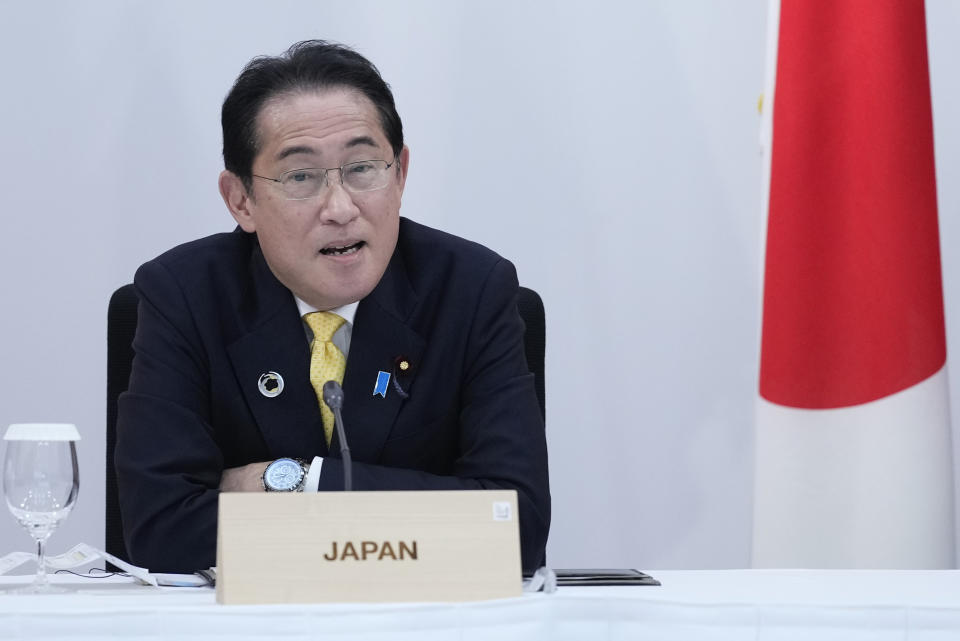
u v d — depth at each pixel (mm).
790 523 10031
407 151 8234
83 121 12609
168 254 8594
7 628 4379
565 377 12938
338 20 12812
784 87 10219
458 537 5066
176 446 7602
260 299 8305
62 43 12586
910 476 9805
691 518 12945
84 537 12547
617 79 12938
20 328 12594
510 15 12891
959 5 12719
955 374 12578
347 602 4898
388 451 8133
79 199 12633
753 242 12977
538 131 12906
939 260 10031
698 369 12984
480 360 8289
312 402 8148
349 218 7586
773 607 4785
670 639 4785
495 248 12891
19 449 5820
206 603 4949
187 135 12688
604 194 12945
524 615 4746
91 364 12641
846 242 9961
